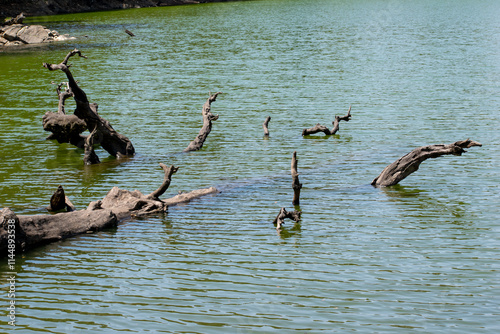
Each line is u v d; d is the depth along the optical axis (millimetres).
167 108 33281
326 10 129000
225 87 39906
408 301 11867
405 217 16531
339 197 18328
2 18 101875
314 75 44031
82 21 100938
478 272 13102
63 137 24203
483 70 42906
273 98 35750
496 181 19438
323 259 13867
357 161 22328
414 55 53281
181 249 14547
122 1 138750
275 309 11594
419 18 100812
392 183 19266
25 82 43625
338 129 27469
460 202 17641
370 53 56000
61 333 10797
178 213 17125
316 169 21375
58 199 16844
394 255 14055
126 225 16281
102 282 12828
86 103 22891
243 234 15477
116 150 23828
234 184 19719
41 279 13023
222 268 13453
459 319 11180
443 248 14406
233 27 89812
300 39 70938
